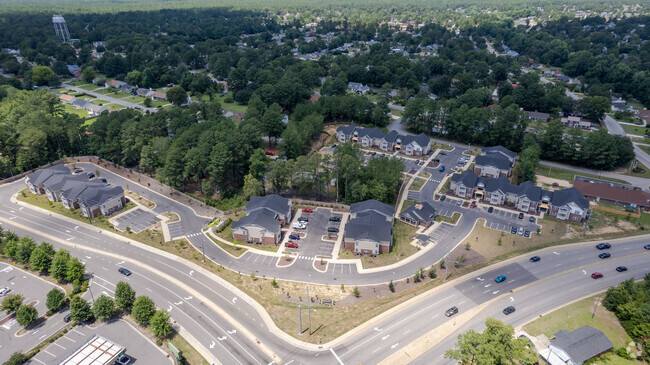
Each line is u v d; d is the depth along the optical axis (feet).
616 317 301.22
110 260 376.48
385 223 397.39
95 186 469.57
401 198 486.38
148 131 574.97
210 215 456.04
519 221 436.35
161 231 423.64
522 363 253.03
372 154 604.90
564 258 371.76
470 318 299.99
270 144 644.69
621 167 566.77
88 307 308.60
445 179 531.91
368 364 264.11
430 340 281.13
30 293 337.11
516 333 284.82
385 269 361.30
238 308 316.81
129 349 282.56
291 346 280.72
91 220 440.86
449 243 398.21
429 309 309.83
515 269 356.38
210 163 483.51
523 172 509.76
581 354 259.19
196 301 324.19
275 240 398.01
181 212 461.37
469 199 483.51
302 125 618.03
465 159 581.12
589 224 427.74
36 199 485.56
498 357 231.09
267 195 449.89
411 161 587.27
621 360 266.57
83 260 375.45
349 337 286.46
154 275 355.77
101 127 583.99
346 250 389.39
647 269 354.33
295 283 345.10
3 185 519.19
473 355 244.01
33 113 617.21
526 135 584.40
